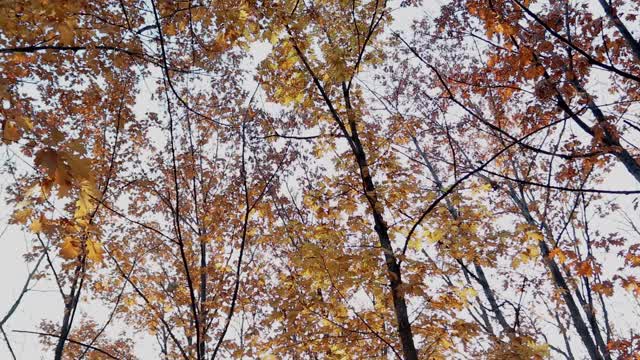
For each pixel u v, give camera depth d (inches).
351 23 260.4
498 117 312.7
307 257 189.6
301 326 211.5
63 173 77.2
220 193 316.8
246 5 179.8
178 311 304.2
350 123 250.1
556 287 309.6
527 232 219.8
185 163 319.3
